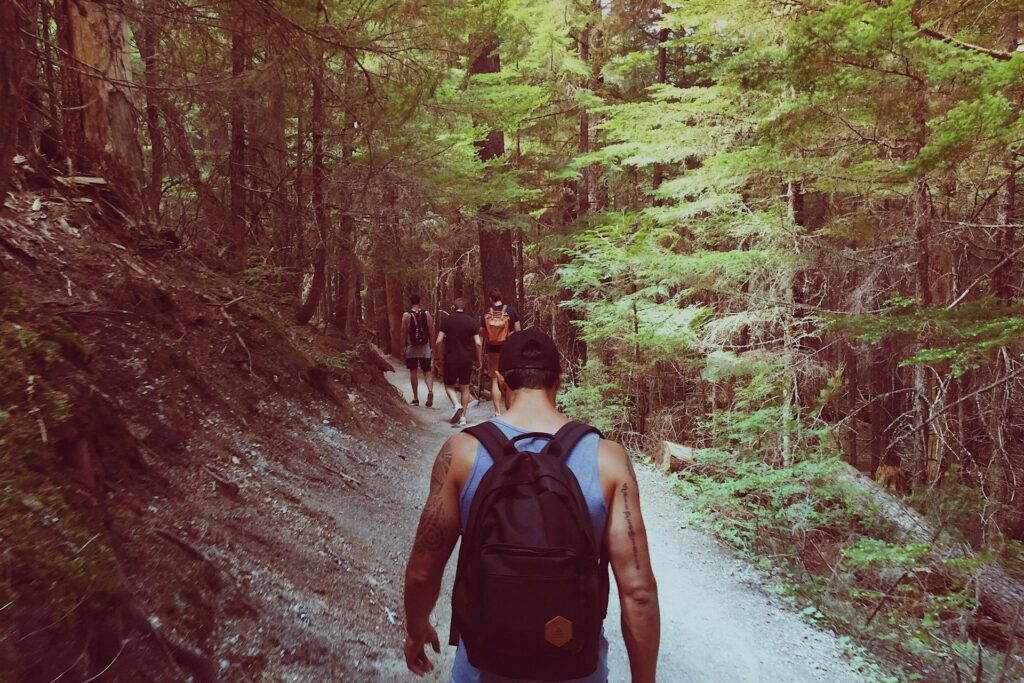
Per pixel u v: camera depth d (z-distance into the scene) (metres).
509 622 1.42
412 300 12.02
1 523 1.88
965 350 4.87
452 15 6.08
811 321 8.44
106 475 2.89
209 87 4.71
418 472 6.92
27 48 4.30
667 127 9.42
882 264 8.28
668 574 4.96
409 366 12.02
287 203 8.48
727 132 9.13
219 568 2.86
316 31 4.63
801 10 6.61
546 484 1.53
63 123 5.71
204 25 4.46
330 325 11.31
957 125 4.47
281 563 3.35
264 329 6.55
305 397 6.48
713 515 6.14
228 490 3.71
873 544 5.09
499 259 13.77
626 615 1.59
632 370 9.32
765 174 8.44
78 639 1.84
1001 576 5.38
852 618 4.58
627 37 16.22
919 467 9.06
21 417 2.39
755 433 6.92
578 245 10.81
